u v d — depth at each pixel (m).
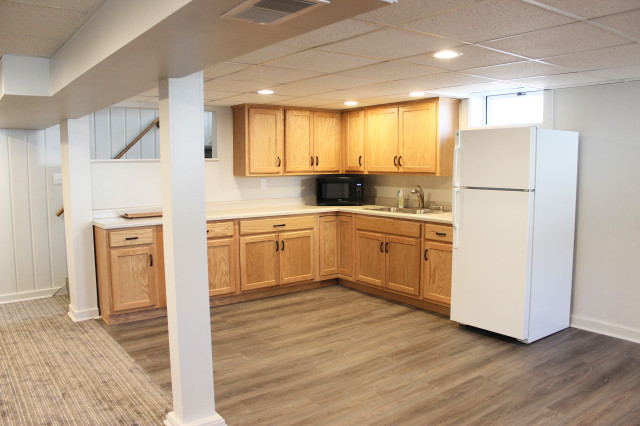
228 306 4.77
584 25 2.22
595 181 3.94
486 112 4.77
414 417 2.66
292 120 5.35
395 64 3.10
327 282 5.56
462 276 3.98
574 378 3.12
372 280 5.08
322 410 2.74
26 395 2.96
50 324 4.27
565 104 4.09
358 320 4.32
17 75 2.72
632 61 3.01
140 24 1.58
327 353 3.57
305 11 1.35
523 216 3.55
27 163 5.02
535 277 3.66
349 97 4.63
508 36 2.42
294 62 3.04
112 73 2.20
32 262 5.11
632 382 3.06
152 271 4.36
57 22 2.12
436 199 5.11
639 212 3.71
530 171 3.52
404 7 1.96
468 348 3.64
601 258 3.94
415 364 3.36
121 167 4.78
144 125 5.88
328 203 5.69
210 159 5.21
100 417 2.70
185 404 2.47
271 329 4.10
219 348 3.69
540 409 2.73
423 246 4.50
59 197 5.20
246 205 5.49
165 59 1.94
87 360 3.47
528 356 3.48
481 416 2.66
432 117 4.65
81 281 4.36
